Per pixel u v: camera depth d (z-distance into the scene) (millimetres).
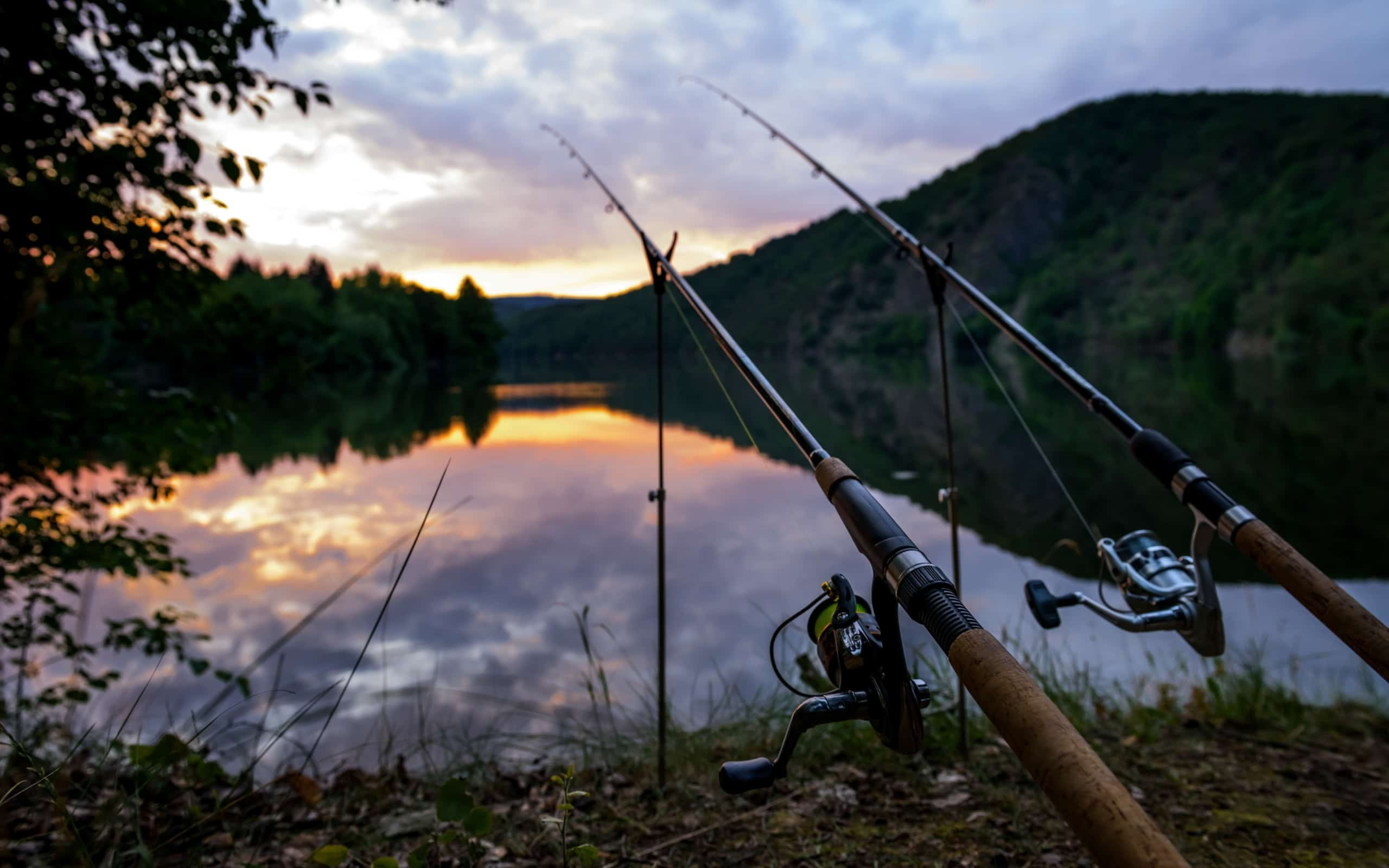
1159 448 1786
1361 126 110250
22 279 3373
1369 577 7617
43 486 3812
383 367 79500
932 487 13898
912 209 159250
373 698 4398
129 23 3217
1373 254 61719
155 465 4066
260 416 31094
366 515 10938
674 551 8305
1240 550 1601
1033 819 2365
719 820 2459
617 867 2191
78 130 3361
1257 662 4070
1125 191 135375
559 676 4703
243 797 2252
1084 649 4734
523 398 43500
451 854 2266
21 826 2221
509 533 9508
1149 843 627
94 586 6992
